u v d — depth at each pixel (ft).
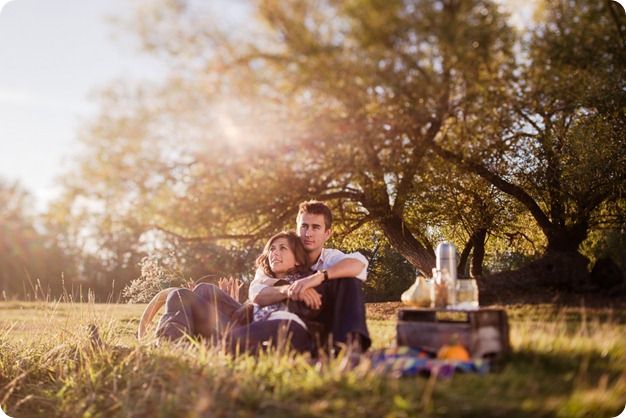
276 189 14.28
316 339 9.89
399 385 7.58
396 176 14.79
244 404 7.89
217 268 15.79
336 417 6.98
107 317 15.57
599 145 14.99
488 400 6.97
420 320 9.68
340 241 17.76
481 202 16.69
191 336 11.51
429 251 18.21
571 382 7.51
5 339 14.57
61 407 9.94
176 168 13.71
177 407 8.21
